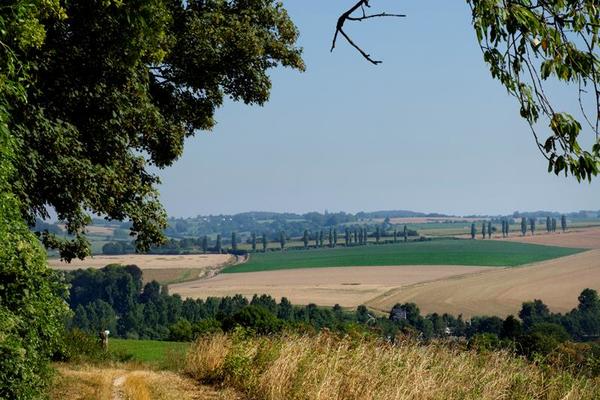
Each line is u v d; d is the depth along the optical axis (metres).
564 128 7.93
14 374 16.31
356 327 24.92
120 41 24.27
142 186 29.31
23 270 16.59
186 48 30.89
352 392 20.30
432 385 19.97
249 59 32.09
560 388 20.38
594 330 132.25
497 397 20.19
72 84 24.61
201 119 33.09
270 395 21.97
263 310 71.75
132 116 26.81
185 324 76.94
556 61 8.03
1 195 16.38
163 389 23.95
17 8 15.13
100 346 37.31
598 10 7.95
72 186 24.70
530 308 153.50
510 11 8.04
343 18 8.31
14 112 22.56
